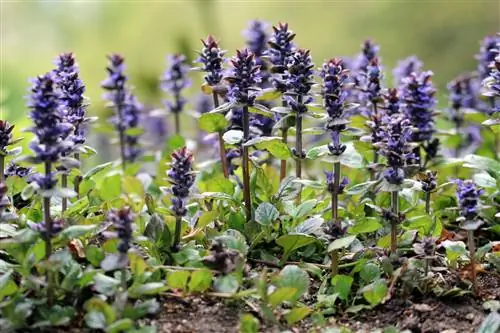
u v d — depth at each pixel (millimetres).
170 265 6289
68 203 7102
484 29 20688
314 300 6180
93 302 5305
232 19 22766
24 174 6926
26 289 5770
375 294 5918
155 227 6277
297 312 5527
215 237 6305
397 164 5812
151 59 20406
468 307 6020
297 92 6383
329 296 6000
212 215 6492
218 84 7172
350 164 6898
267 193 7297
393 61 20344
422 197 7934
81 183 7578
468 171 9000
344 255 6562
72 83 6719
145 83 18266
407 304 6039
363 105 8523
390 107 7406
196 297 6055
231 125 7543
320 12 23234
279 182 7957
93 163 12469
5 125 6297
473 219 5820
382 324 5863
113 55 9258
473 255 6137
